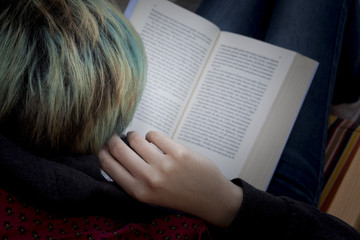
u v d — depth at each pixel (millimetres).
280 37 814
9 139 425
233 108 726
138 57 534
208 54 749
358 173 800
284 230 548
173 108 725
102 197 483
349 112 983
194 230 533
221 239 576
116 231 476
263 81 729
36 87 433
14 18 433
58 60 436
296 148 768
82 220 469
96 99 471
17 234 422
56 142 466
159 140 554
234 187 564
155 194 523
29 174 418
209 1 890
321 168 793
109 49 480
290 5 832
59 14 456
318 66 794
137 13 736
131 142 556
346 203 785
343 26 828
